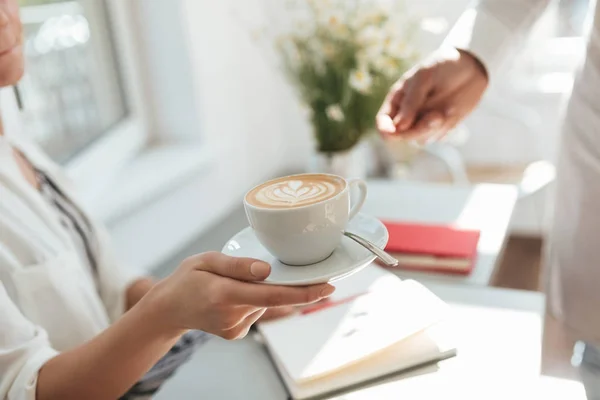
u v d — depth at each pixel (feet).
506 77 7.63
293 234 1.79
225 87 6.70
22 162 3.45
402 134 3.34
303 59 4.75
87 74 5.91
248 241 2.15
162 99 6.42
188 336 3.55
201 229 6.36
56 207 3.52
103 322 3.32
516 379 2.37
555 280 3.74
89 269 3.57
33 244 2.97
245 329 2.00
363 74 4.49
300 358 2.49
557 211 3.63
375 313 2.75
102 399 2.24
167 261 5.37
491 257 3.56
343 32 4.61
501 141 8.00
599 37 3.17
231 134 6.85
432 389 2.35
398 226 3.91
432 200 4.58
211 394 2.48
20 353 2.36
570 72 7.72
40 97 5.29
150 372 3.22
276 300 1.74
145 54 6.26
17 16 3.01
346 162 4.88
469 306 2.95
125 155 6.01
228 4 6.62
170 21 6.02
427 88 3.34
